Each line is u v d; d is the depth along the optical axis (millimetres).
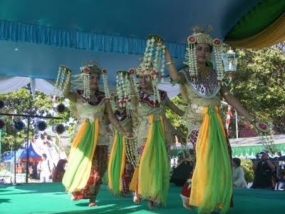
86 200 5230
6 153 22000
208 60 3879
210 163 3535
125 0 5309
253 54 14078
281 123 15000
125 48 5773
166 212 4152
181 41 6359
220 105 3807
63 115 11820
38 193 6418
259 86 13828
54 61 8062
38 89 9508
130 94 4891
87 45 5531
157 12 5676
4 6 4941
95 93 4910
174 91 9188
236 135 16141
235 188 7395
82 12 5312
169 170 4488
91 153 4699
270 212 4008
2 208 4547
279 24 5727
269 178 8289
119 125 4969
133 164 5531
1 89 9062
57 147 21000
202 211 3521
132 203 4988
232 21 6109
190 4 5645
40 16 5195
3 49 7336
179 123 11758
